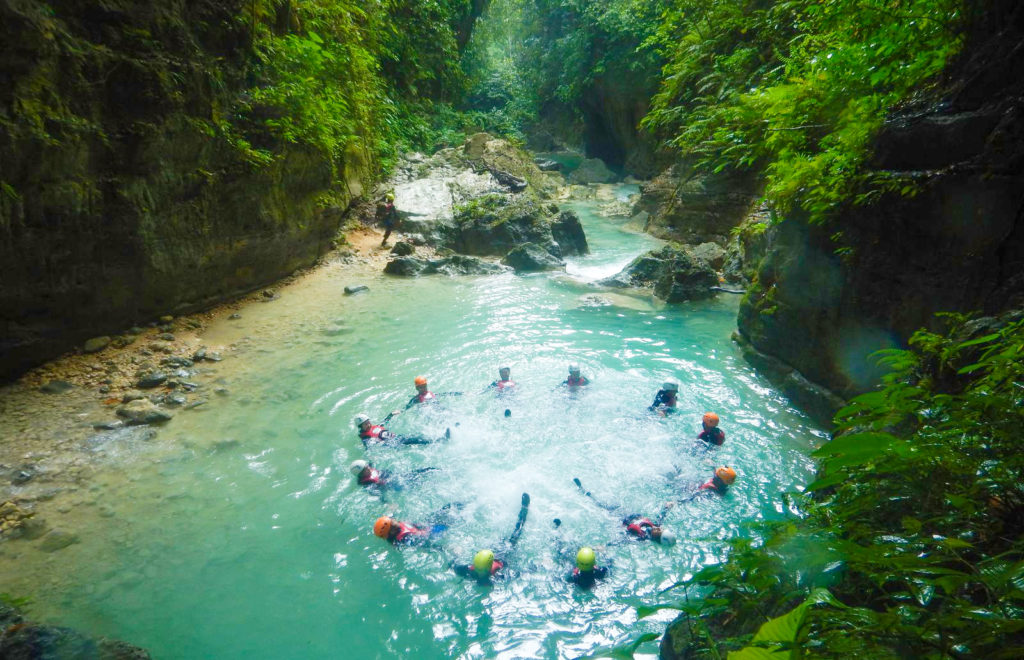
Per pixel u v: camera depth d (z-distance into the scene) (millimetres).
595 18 25656
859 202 5457
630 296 11531
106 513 5375
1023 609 1290
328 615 4293
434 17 24125
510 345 9172
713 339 9195
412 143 21156
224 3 9781
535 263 13617
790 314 7215
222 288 10555
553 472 5969
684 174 16344
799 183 6602
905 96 5656
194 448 6441
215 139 9375
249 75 10516
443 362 8602
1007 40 4578
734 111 8570
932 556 1665
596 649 3906
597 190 24109
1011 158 4293
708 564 4660
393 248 14211
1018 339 2373
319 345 9211
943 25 4918
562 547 4910
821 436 6406
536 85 37031
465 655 3916
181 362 8266
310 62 11602
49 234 7223
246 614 4305
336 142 12914
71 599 4410
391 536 5055
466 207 15562
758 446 6258
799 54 8312
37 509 5391
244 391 7715
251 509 5488
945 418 2293
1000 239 4398
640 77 24172
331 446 6527
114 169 7859
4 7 6223
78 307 7977
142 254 8555
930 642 1340
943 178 4797
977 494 2055
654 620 4129
